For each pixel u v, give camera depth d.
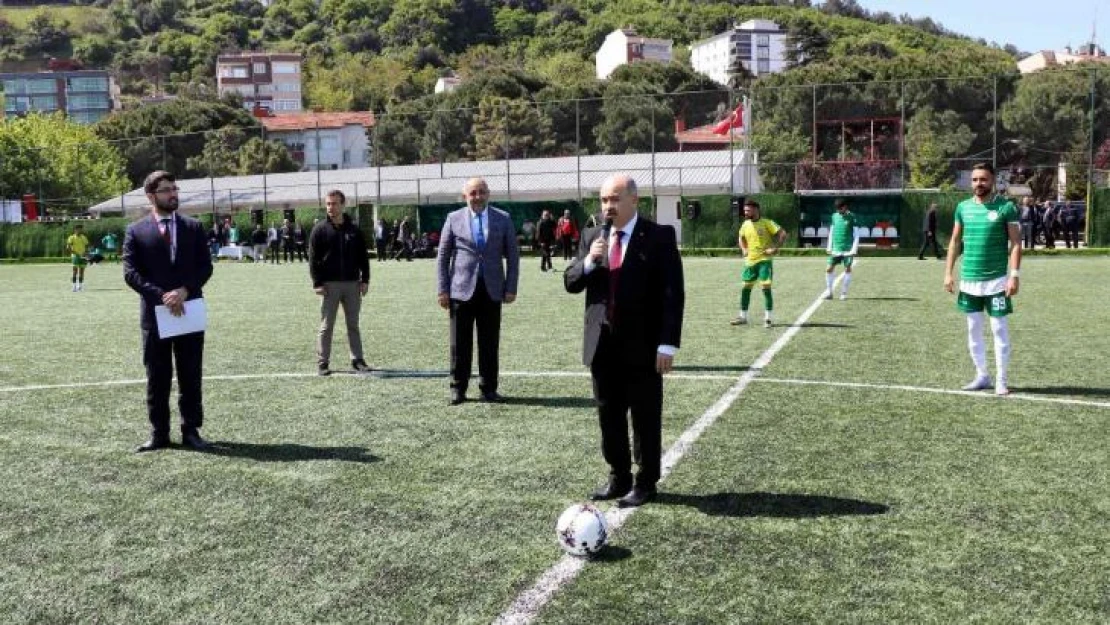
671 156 51.38
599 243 5.21
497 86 81.38
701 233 38.06
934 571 4.35
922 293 18.31
